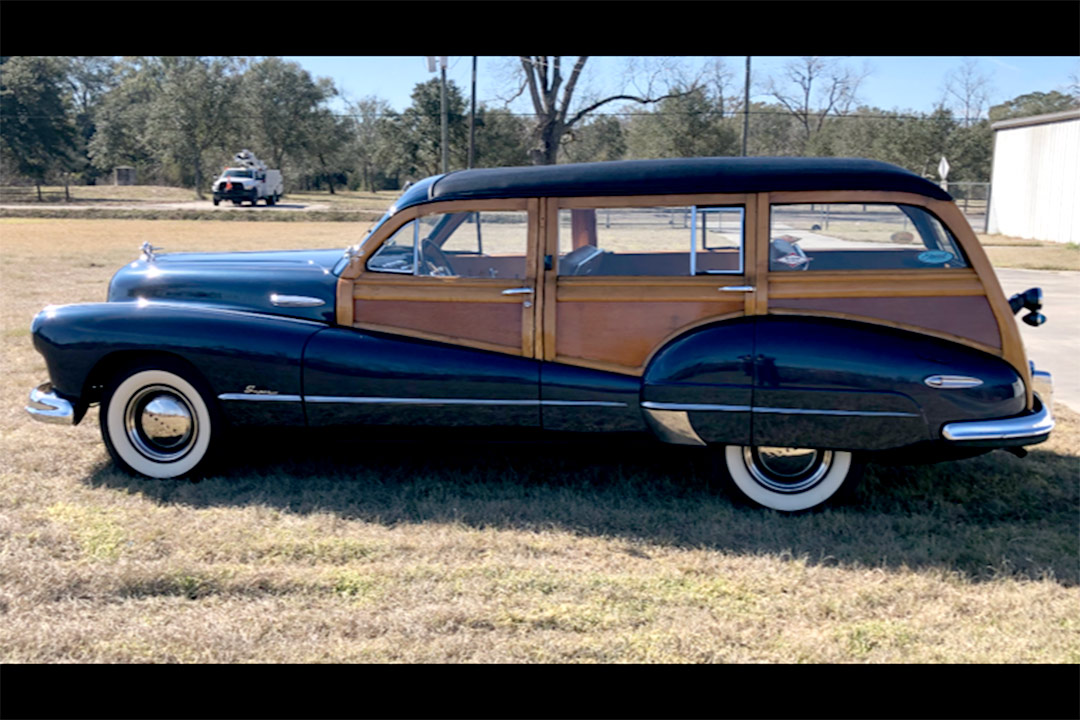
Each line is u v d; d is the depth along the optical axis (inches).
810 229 178.2
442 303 189.6
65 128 2431.1
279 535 167.6
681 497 193.2
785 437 175.3
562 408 185.5
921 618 140.3
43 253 762.8
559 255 186.7
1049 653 130.1
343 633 132.7
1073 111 986.1
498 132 2050.9
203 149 2568.9
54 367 196.4
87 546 160.9
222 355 190.7
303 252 224.5
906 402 170.1
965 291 172.9
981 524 182.1
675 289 180.4
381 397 189.3
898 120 1844.2
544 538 168.4
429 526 174.1
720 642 131.6
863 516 182.5
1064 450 232.1
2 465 205.2
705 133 1774.1
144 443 199.8
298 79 2822.3
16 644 128.0
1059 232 1024.2
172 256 224.2
